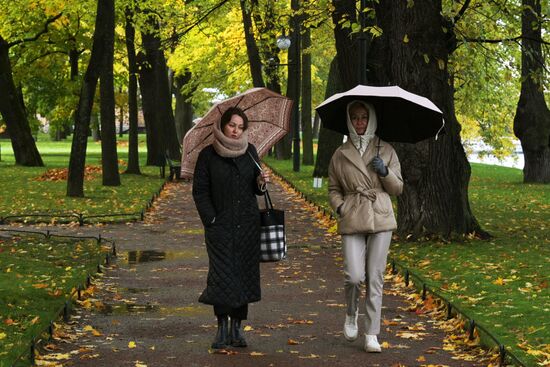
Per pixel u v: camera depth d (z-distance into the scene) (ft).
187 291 40.47
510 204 87.51
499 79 89.97
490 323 32.07
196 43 176.45
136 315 34.60
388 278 43.98
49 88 173.99
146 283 42.78
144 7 116.37
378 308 28.43
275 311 35.70
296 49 137.59
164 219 74.43
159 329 31.89
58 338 29.91
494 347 27.99
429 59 57.82
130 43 130.62
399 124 29.40
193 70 188.96
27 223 69.82
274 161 182.80
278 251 28.73
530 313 34.01
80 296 37.55
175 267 48.08
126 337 30.53
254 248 28.60
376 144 28.71
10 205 82.48
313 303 37.60
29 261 48.73
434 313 34.73
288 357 27.63
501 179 130.82
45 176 119.65
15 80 161.38
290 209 84.23
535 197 95.86
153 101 156.04
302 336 30.81
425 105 27.84
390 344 29.58
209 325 32.68
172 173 122.72
